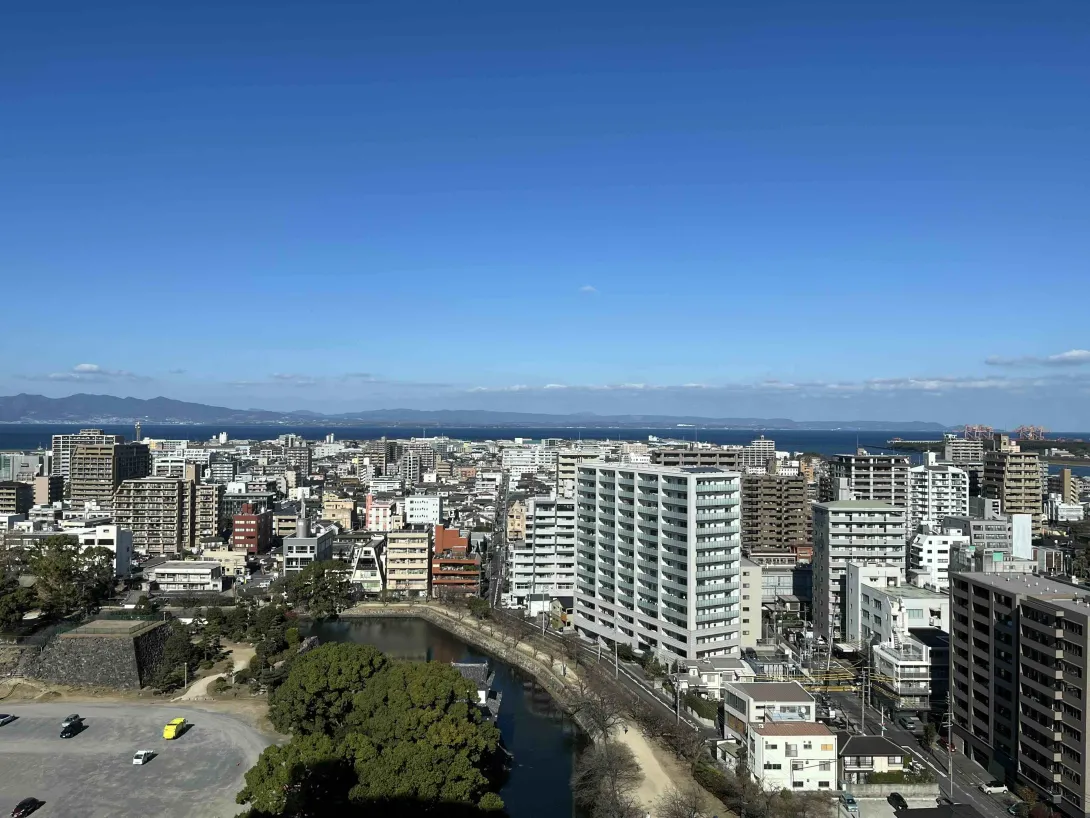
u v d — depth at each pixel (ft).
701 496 575.38
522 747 469.16
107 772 404.98
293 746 351.05
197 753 431.43
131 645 559.38
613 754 429.79
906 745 432.66
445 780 350.02
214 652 623.77
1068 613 346.13
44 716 489.67
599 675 565.53
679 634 577.02
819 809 362.74
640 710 490.90
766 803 359.66
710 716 469.16
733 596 587.27
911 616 555.69
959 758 416.46
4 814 355.15
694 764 412.77
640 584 620.49
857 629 598.34
